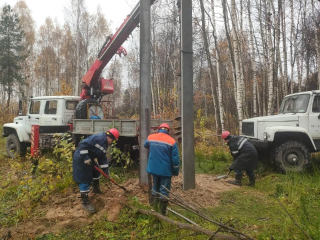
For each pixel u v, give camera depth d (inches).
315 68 742.5
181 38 204.7
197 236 126.9
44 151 329.4
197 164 296.8
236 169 221.0
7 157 350.6
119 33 303.0
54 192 193.5
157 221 144.0
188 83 203.8
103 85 356.5
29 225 149.4
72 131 299.0
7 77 1042.1
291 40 613.9
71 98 331.6
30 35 1169.4
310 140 249.4
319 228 127.6
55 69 1138.0
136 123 241.8
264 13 545.3
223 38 725.9
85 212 161.0
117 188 200.7
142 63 192.9
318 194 186.7
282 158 244.8
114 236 134.0
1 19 1115.9
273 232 134.0
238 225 143.2
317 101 258.2
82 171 164.6
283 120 261.1
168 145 157.2
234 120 581.6
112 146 243.4
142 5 193.0
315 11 581.9
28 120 341.1
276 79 597.6
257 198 189.0
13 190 201.2
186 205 134.9
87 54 949.2
